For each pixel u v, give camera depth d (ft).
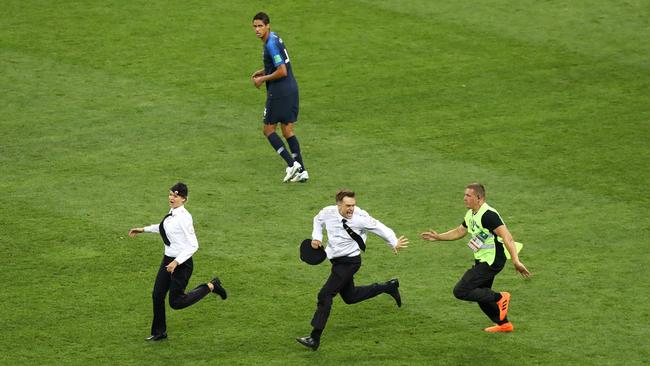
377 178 221.66
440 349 159.84
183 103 258.16
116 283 180.14
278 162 230.27
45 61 279.49
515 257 156.66
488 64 280.92
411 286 179.93
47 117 249.96
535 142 237.66
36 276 181.88
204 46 289.94
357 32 298.97
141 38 293.84
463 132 243.19
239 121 249.55
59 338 163.22
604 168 224.94
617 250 190.90
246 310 172.14
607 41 295.07
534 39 296.10
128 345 161.68
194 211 207.00
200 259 188.65
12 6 312.50
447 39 295.48
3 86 265.34
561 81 271.69
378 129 245.04
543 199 211.20
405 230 199.72
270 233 198.59
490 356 157.58
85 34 295.48
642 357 156.76
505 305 162.71
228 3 317.22
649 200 210.38
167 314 171.42
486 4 317.22
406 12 311.68
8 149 233.76
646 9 314.55
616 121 248.93
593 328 165.17
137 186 217.15
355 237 160.15
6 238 195.00
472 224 161.58
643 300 173.47
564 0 320.50
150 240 195.62
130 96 261.44
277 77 215.31
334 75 274.77
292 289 178.70
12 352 159.12
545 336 163.12
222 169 225.97
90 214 204.85
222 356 158.71
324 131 244.42
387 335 164.55
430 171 224.53
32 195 212.64
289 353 159.43
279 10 312.29
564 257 188.65
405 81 271.28
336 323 168.66
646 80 272.51
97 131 243.19
